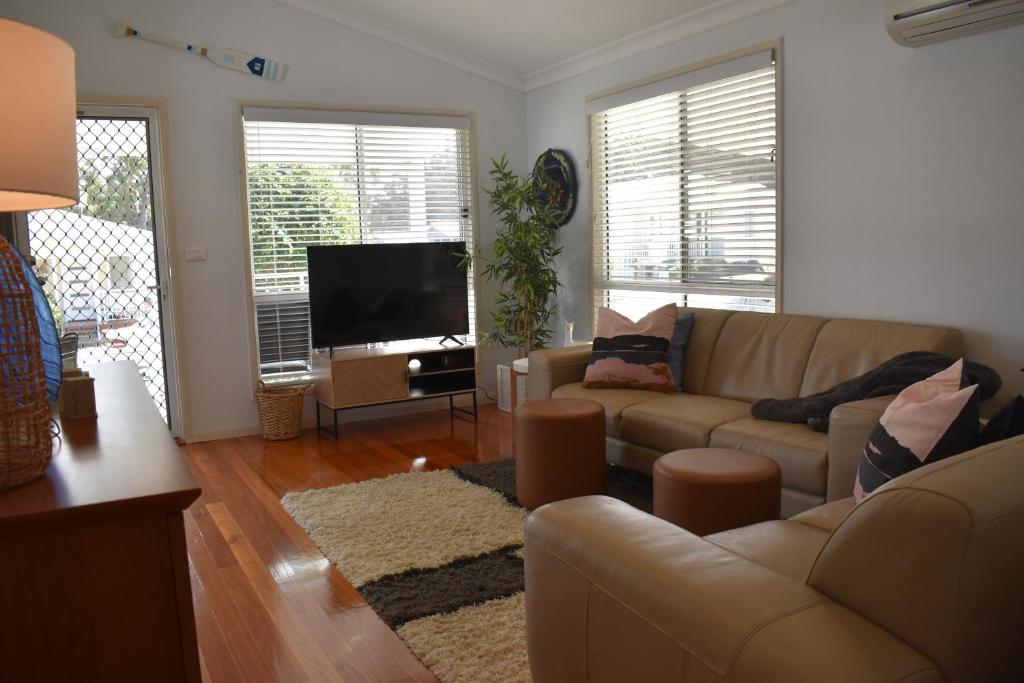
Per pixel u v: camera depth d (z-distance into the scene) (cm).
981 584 117
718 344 409
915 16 302
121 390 221
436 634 246
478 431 516
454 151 573
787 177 398
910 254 346
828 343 358
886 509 124
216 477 427
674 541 152
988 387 289
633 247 512
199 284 499
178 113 484
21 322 134
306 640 249
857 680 111
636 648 142
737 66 415
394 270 526
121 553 131
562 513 170
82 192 474
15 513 121
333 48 522
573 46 516
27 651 127
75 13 456
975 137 318
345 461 452
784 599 129
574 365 436
